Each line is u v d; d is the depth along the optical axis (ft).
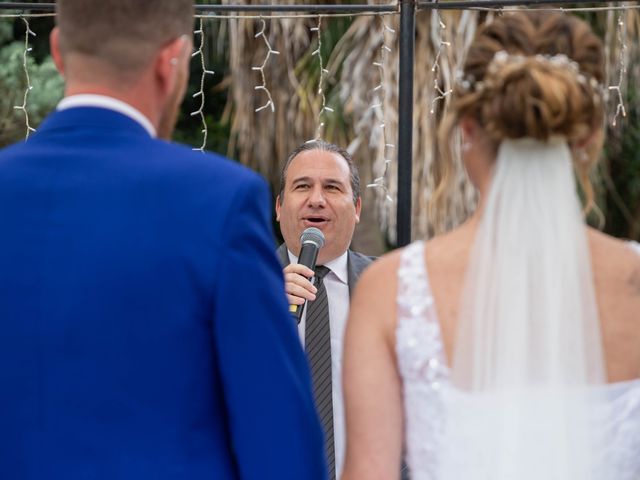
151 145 9.30
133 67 9.31
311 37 38.96
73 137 9.30
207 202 8.98
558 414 8.75
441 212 36.29
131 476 8.67
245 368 8.91
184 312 8.82
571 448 8.73
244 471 9.00
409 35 17.48
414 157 35.86
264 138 39.93
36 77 38.17
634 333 8.89
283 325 9.17
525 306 8.85
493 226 9.00
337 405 15.79
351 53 36.88
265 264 9.13
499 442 8.75
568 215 8.98
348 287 16.63
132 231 8.87
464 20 34.86
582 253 8.97
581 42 9.16
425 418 8.89
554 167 9.02
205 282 8.82
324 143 17.38
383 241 41.55
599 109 9.10
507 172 9.04
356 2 37.63
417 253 9.21
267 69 39.19
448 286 8.98
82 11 9.27
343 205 16.70
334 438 15.62
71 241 8.89
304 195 16.85
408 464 9.11
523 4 17.51
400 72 17.51
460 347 8.84
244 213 9.03
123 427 8.74
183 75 9.56
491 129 8.94
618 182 50.83
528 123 8.79
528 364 8.82
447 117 9.40
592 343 8.86
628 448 8.80
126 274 8.79
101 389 8.74
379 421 9.05
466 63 9.32
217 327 8.87
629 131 49.32
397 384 9.14
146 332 8.77
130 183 9.03
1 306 8.91
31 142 9.45
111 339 8.75
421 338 8.92
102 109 9.33
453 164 9.45
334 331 16.28
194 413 8.95
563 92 8.74
